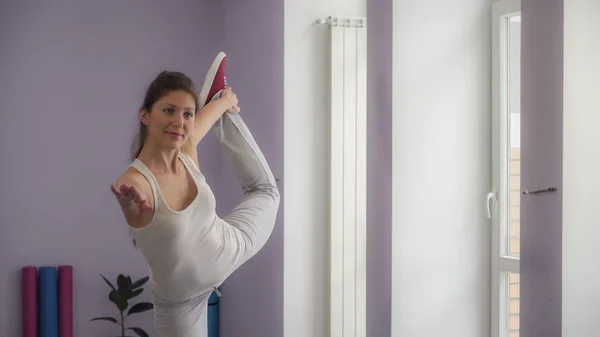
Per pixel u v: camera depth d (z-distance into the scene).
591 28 2.92
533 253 2.99
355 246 4.21
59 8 4.96
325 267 4.27
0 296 4.84
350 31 4.18
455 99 3.64
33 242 4.91
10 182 4.86
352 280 4.21
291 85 4.17
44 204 4.94
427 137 3.59
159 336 2.63
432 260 3.62
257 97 4.57
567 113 2.87
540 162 2.96
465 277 3.68
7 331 4.84
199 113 2.56
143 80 5.18
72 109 5.00
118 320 5.10
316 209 4.25
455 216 3.66
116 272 5.10
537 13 2.96
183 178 2.38
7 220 4.86
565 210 2.87
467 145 3.67
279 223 4.23
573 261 2.88
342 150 4.18
